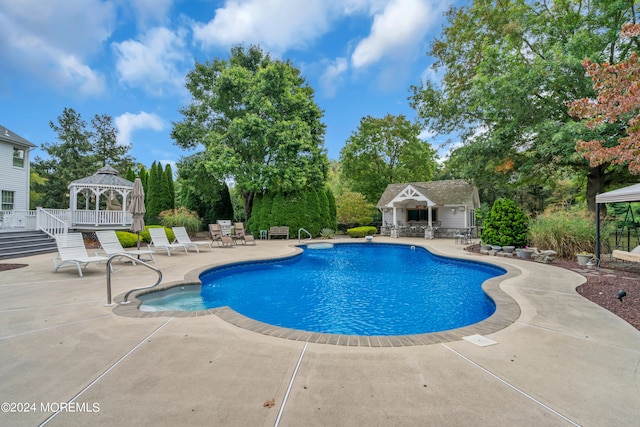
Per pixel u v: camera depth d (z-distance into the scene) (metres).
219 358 3.30
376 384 2.80
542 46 14.52
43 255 11.80
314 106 22.73
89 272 8.26
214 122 23.47
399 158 31.06
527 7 14.61
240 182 20.27
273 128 19.62
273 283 8.73
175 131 22.45
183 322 4.45
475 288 8.20
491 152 15.51
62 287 6.55
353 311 6.32
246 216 23.62
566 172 18.91
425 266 11.63
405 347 3.67
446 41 18.80
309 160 21.75
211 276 9.09
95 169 31.25
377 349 3.60
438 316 6.04
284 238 21.11
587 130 11.13
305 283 8.74
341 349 3.59
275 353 3.45
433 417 2.31
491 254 12.57
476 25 17.25
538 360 3.31
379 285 8.53
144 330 4.11
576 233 11.13
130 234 14.95
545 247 11.72
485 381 2.86
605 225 11.71
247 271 10.41
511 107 13.47
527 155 15.83
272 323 5.63
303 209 21.72
